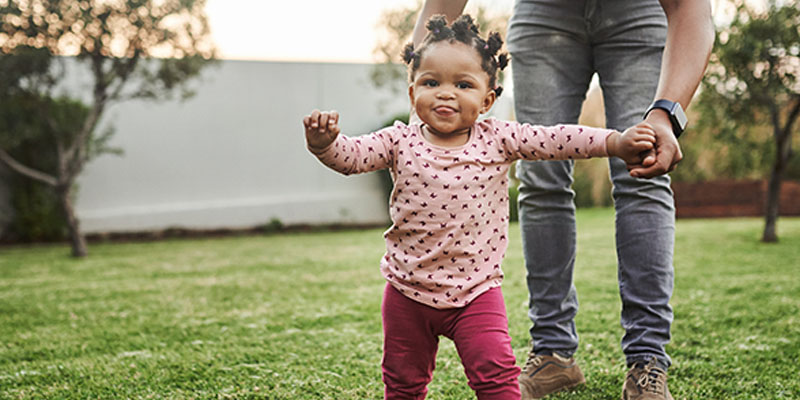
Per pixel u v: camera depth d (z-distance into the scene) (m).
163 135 10.72
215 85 10.99
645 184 1.98
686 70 1.58
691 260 5.76
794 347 2.73
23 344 3.24
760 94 6.99
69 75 10.05
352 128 11.76
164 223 10.63
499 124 1.62
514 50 2.16
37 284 5.41
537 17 2.11
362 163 1.56
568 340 2.18
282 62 11.35
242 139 11.18
